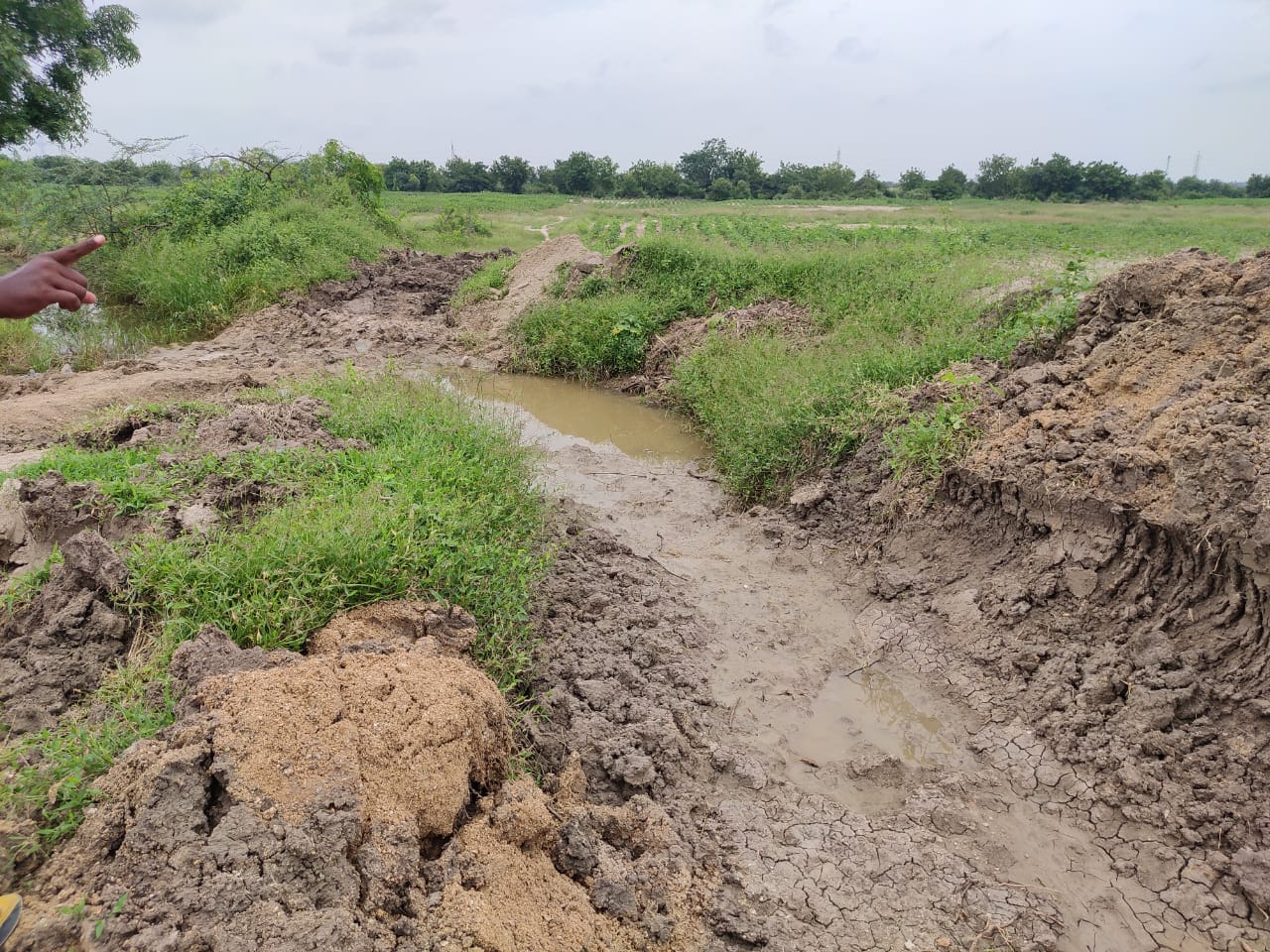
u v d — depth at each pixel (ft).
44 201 56.95
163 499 15.78
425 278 53.42
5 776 9.78
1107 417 16.85
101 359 36.45
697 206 143.23
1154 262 19.40
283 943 8.15
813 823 12.58
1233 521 13.57
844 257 38.91
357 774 9.79
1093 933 10.82
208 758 9.61
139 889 8.45
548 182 202.49
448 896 9.42
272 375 32.60
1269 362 15.10
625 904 10.41
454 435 21.88
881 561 19.34
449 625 13.52
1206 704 13.35
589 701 14.44
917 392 22.24
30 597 13.43
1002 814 12.70
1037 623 15.96
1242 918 10.87
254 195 60.03
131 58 66.03
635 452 28.14
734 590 18.84
